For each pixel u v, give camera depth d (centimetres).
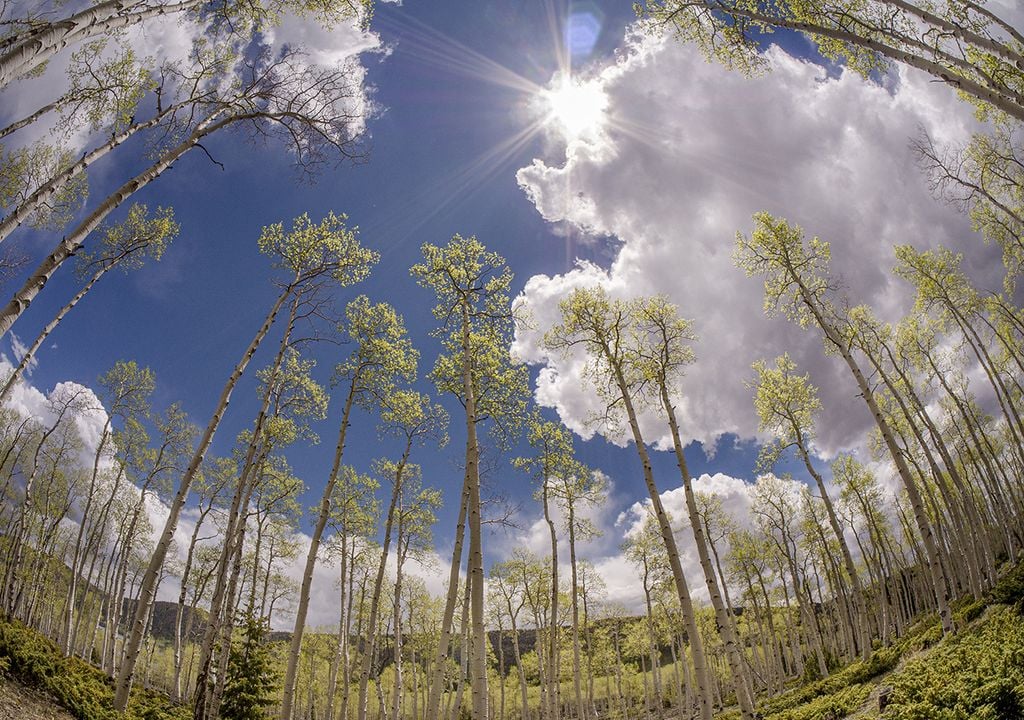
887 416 2466
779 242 1745
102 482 2891
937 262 2105
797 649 3722
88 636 3350
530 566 2820
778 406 1925
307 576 1409
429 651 3494
